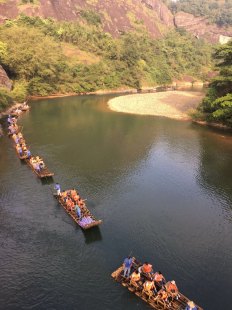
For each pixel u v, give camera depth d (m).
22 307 20.89
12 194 34.56
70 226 29.11
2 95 69.19
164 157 46.78
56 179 38.44
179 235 28.80
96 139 54.22
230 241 28.27
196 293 22.62
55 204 32.69
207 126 63.94
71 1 163.62
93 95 104.31
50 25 126.06
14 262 24.61
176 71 158.00
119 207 32.81
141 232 28.92
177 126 63.78
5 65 88.06
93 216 30.58
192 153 48.59
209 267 25.05
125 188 36.88
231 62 62.94
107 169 41.81
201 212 32.59
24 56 89.00
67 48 122.94
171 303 20.66
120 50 128.00
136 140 54.19
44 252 25.80
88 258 25.34
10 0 132.88
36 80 93.62
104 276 23.53
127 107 81.75
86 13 164.62
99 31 153.62
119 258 25.50
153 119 69.31
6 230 28.33
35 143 51.31
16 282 22.81
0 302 21.17
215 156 47.53
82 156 46.16
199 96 100.75
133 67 126.62
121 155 47.00
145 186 37.56
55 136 55.34
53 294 21.94
